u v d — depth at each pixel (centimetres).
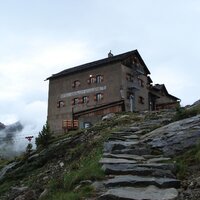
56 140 2391
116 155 1190
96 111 4447
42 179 1628
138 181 893
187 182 891
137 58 5988
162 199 775
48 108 6216
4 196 1648
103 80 5575
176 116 1688
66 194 925
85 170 1062
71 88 5966
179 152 1160
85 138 2048
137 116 2416
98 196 843
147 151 1223
